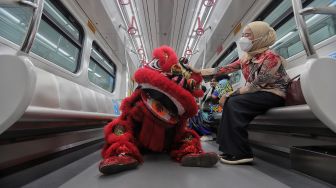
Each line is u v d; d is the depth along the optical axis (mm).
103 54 4641
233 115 1584
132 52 5551
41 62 2373
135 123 1602
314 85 1051
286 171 1399
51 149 2027
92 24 3785
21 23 2012
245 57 1907
